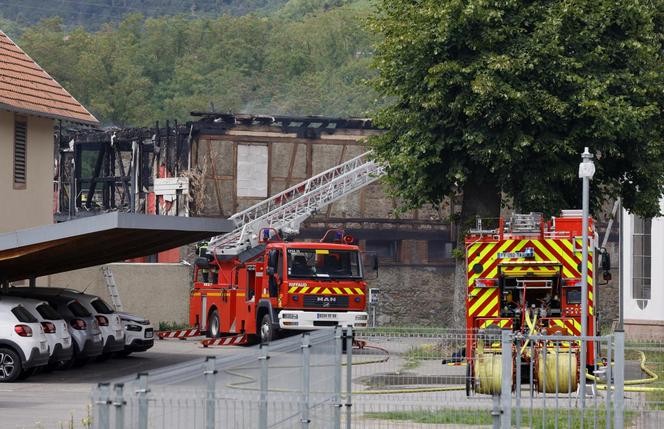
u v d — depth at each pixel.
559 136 86.31
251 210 147.50
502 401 37.53
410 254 164.75
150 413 25.22
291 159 162.75
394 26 87.62
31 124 103.38
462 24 83.94
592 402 43.41
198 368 26.84
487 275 65.88
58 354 72.38
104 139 172.12
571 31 85.44
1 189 98.38
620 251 91.50
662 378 49.00
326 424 37.75
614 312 163.88
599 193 91.06
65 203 178.88
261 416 29.66
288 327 98.00
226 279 108.12
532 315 64.75
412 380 47.50
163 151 164.62
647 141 87.38
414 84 88.56
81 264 87.38
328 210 164.25
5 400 60.28
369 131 164.75
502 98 83.69
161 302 124.25
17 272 86.81
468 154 89.31
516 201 89.31
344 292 99.50
